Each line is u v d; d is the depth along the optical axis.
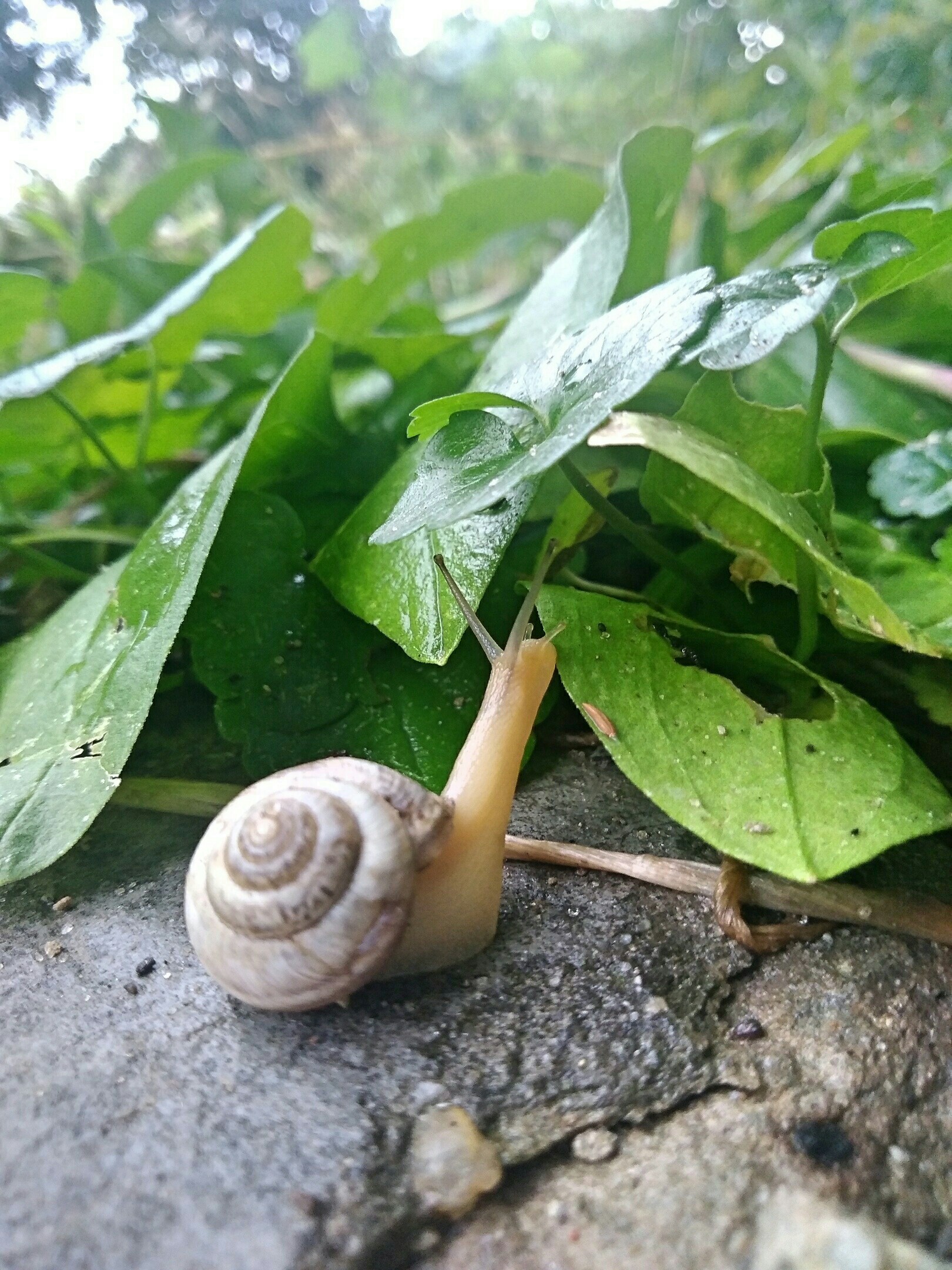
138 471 0.11
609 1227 0.05
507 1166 0.05
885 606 0.06
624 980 0.06
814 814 0.06
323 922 0.05
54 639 0.08
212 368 0.13
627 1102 0.05
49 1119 0.05
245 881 0.05
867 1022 0.06
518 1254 0.05
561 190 0.14
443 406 0.06
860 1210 0.05
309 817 0.05
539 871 0.07
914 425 0.09
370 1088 0.05
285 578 0.08
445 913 0.06
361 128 0.24
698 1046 0.06
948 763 0.07
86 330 0.13
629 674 0.07
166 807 0.08
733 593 0.08
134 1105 0.05
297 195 0.22
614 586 0.09
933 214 0.06
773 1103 0.05
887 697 0.08
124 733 0.07
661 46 0.22
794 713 0.07
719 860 0.07
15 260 0.17
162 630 0.07
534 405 0.06
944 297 0.09
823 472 0.07
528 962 0.06
